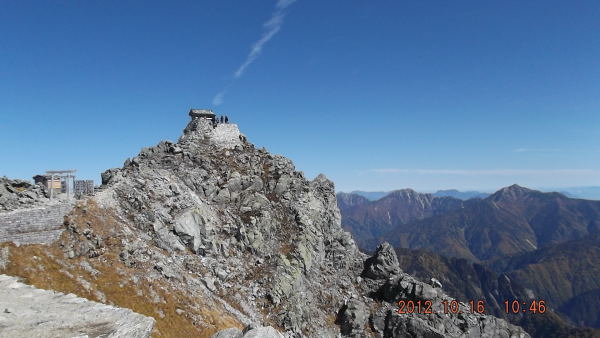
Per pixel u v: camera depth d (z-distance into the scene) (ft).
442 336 274.16
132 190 248.73
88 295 153.28
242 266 265.75
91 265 171.12
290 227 318.24
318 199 375.04
